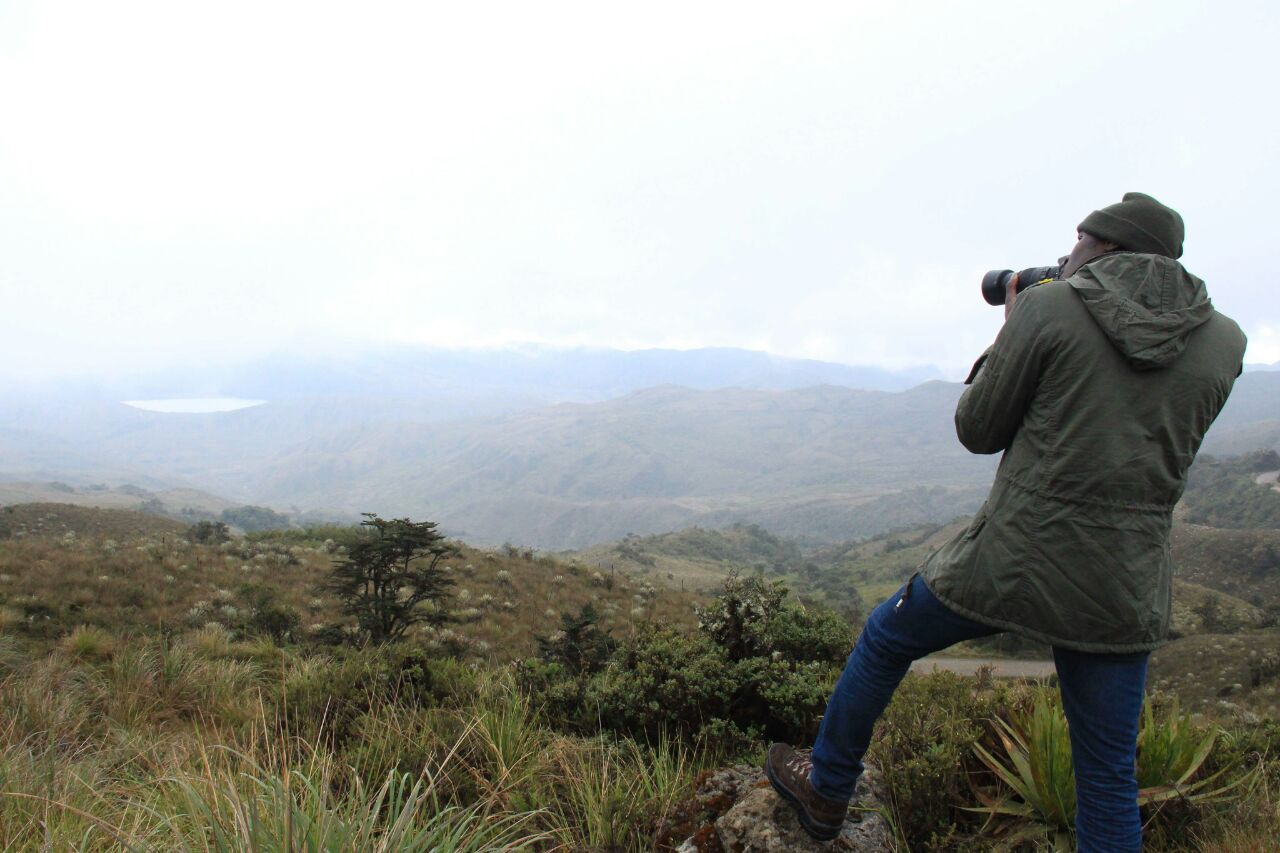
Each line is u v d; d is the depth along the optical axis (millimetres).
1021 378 1935
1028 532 1863
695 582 72375
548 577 34781
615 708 4453
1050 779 2654
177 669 6809
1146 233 1985
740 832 2523
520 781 3479
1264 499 171750
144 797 2996
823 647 4910
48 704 5012
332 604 22969
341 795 2959
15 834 2680
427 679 5305
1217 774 2928
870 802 2855
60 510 53781
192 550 27656
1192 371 1793
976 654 38438
